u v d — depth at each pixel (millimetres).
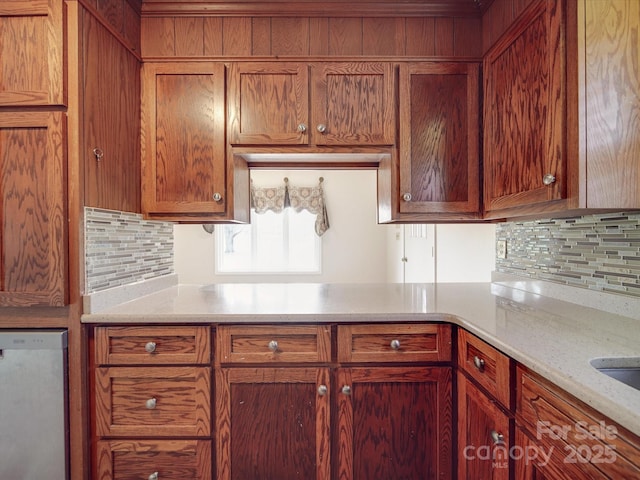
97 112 1442
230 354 1404
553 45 1167
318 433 1415
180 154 1717
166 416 1401
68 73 1341
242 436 1412
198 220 1751
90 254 1414
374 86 1729
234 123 1711
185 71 1715
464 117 1729
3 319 1372
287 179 4969
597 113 1081
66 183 1344
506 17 1493
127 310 1454
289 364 1409
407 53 1737
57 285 1326
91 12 1410
